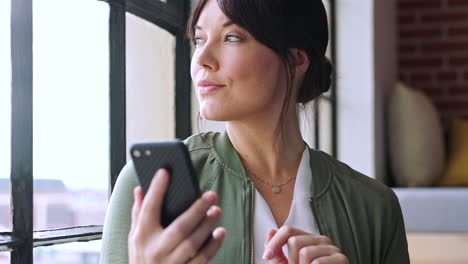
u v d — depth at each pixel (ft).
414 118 12.06
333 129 10.77
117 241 3.15
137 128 4.94
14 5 3.76
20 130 3.79
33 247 3.86
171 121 5.30
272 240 3.03
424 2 14.65
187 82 5.35
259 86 3.31
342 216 3.58
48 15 4.19
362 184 3.73
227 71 3.26
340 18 11.10
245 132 3.50
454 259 10.13
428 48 14.48
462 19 14.46
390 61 13.25
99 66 4.59
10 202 3.76
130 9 4.78
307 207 3.51
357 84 11.02
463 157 12.39
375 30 11.22
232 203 3.39
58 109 4.29
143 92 4.99
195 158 3.51
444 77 14.53
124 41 4.71
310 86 3.78
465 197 10.18
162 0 5.16
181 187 2.46
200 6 3.37
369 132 10.94
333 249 3.03
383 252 3.74
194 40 3.49
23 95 3.80
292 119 3.67
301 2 3.53
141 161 2.51
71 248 4.21
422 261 10.23
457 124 12.99
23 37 3.80
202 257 2.47
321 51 3.74
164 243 2.36
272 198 3.51
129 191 3.24
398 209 3.82
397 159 12.17
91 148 4.53
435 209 10.25
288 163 3.61
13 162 3.77
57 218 4.25
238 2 3.24
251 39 3.30
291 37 3.47
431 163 12.01
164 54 5.25
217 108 3.30
